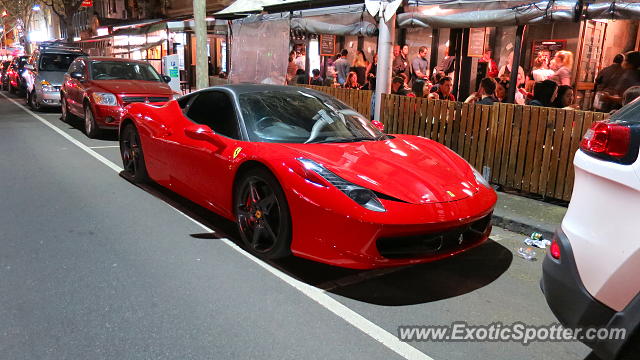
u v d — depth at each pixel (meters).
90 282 3.29
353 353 2.56
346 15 8.84
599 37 8.06
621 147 2.03
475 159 6.18
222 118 4.38
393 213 3.06
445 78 8.15
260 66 11.58
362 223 3.03
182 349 2.55
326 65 12.21
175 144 4.73
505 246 4.31
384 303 3.16
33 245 3.91
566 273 2.15
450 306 3.15
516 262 3.93
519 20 6.15
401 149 4.03
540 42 8.27
